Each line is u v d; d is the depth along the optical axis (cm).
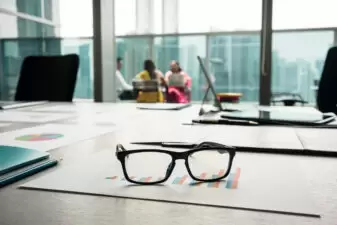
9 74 507
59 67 191
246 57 603
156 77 467
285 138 67
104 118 104
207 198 35
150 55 623
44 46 495
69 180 41
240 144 61
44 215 31
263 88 305
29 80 195
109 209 32
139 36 606
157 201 34
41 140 68
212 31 594
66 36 476
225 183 40
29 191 38
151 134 75
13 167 43
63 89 186
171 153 46
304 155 55
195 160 46
